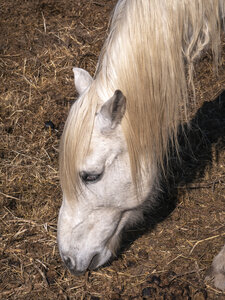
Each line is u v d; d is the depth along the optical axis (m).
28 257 3.05
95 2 5.22
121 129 2.29
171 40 2.24
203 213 3.25
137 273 2.90
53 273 2.93
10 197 3.44
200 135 3.85
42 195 3.47
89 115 2.24
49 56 4.70
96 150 2.29
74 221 2.52
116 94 2.12
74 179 2.32
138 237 3.13
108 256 2.69
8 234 3.20
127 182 2.44
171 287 2.77
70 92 4.36
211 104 4.12
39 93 4.36
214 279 2.76
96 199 2.45
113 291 2.81
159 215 3.28
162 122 2.36
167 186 3.44
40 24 5.05
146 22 2.21
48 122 4.07
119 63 2.26
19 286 2.88
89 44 4.78
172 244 3.05
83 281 2.88
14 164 3.71
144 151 2.38
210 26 2.36
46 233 3.19
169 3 2.21
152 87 2.26
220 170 3.56
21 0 5.28
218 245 3.01
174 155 3.71
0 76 4.54
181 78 2.32
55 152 3.84
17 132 4.00
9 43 4.86
